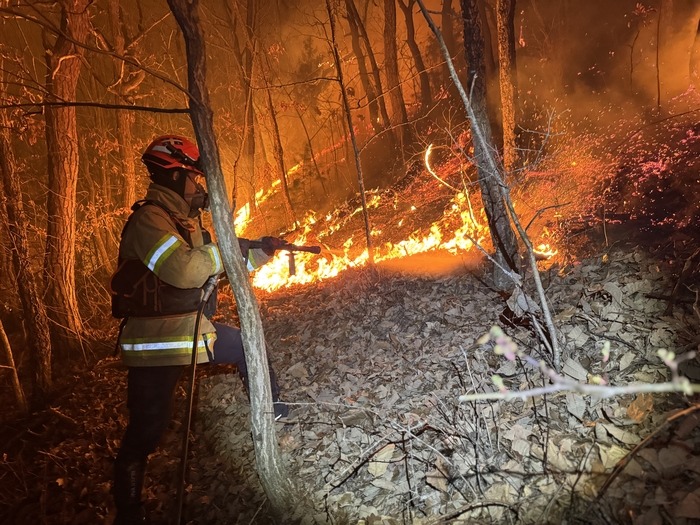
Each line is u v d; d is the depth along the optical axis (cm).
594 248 452
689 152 539
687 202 454
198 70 258
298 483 317
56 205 715
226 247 272
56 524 385
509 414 302
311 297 617
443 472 281
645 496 225
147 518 334
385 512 280
